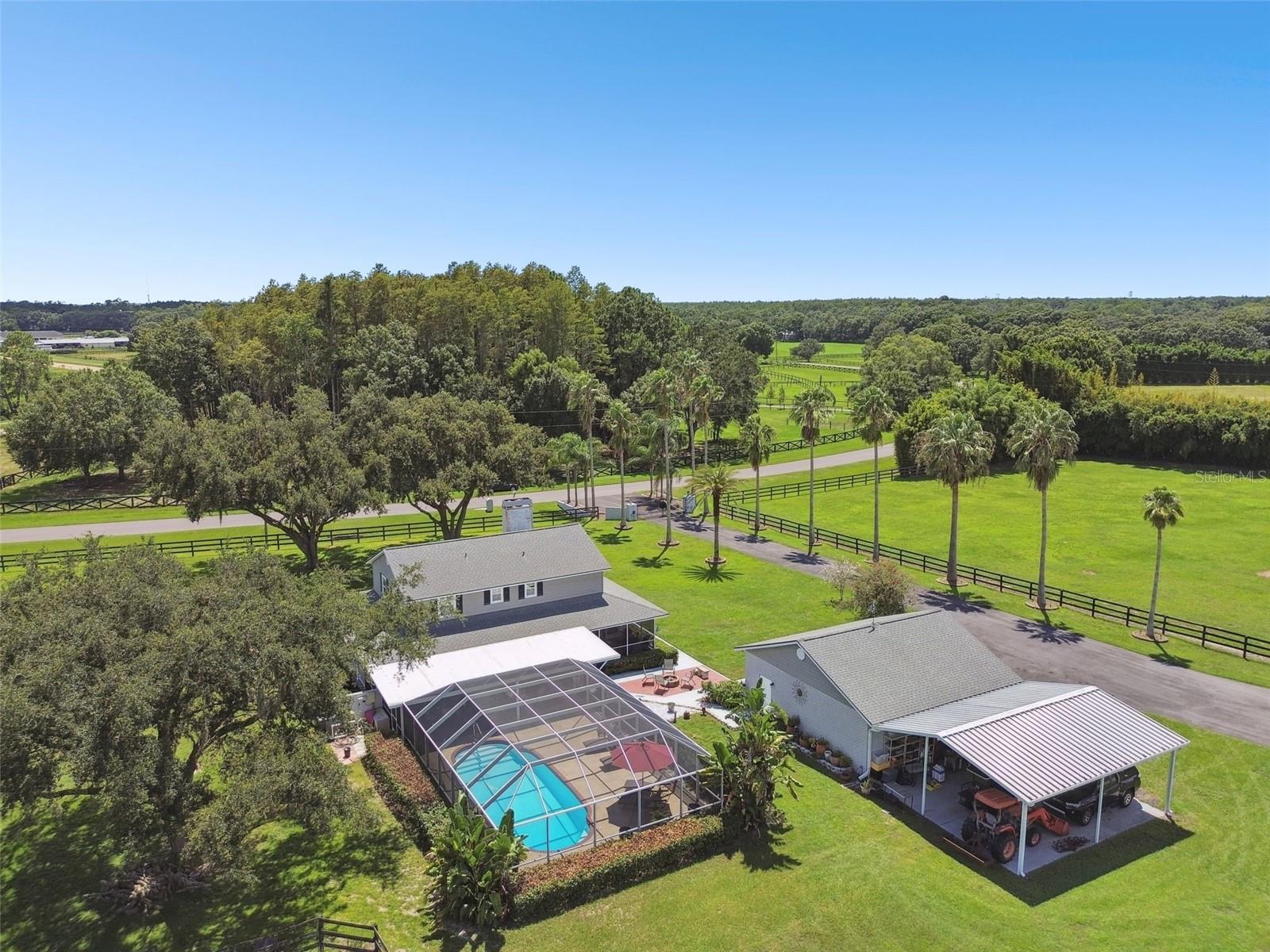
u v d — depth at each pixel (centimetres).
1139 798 2853
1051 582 5397
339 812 2177
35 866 2398
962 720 2747
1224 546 6141
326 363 10731
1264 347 17275
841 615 4741
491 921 2162
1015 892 2320
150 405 8675
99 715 1780
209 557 5950
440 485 5438
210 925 2166
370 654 2550
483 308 10625
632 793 2538
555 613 4175
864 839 2589
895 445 9412
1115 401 10144
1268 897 2306
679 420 7812
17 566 5566
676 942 2112
